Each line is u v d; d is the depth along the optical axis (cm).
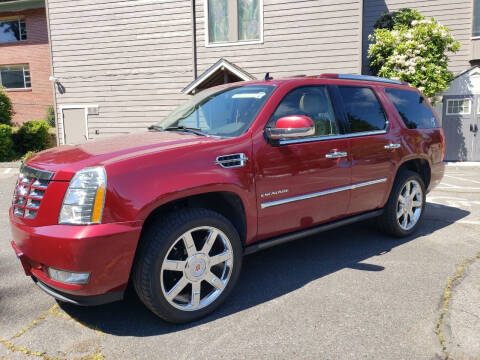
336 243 456
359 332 270
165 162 269
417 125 469
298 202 342
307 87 367
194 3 1206
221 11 1196
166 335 271
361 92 416
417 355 244
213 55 1216
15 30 2252
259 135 317
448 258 403
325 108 375
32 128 1434
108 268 247
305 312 299
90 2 1284
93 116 1343
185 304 285
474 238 468
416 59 1052
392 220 447
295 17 1149
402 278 356
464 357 241
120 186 250
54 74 1352
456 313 292
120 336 270
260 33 1177
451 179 886
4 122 1527
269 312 300
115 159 261
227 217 327
